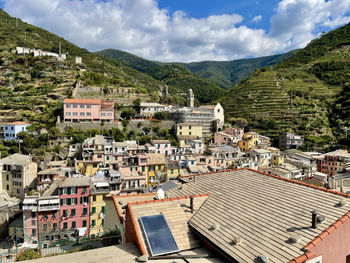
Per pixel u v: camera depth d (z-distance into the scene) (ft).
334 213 49.19
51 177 236.02
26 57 546.26
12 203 222.48
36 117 351.25
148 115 414.21
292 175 300.20
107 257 48.70
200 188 79.51
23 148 291.58
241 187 72.59
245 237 49.14
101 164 263.70
